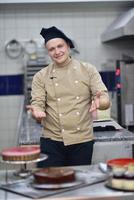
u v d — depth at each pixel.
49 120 1.94
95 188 1.28
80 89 1.91
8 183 1.35
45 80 1.92
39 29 4.34
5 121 4.42
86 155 1.93
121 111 3.43
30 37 4.34
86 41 4.40
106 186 1.30
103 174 1.41
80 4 4.13
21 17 4.32
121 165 1.38
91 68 1.92
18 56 4.36
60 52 1.85
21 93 4.41
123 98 3.43
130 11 3.91
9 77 4.38
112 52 4.43
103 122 2.86
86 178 1.36
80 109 1.91
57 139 1.92
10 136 4.43
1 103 4.41
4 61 4.36
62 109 1.91
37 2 3.97
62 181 1.29
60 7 4.29
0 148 4.41
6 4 4.02
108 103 1.73
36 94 1.92
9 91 4.39
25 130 2.97
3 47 4.34
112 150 2.52
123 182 1.26
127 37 3.93
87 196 1.21
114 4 4.17
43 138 1.97
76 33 4.38
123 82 3.43
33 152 1.38
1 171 1.54
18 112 4.41
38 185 1.27
